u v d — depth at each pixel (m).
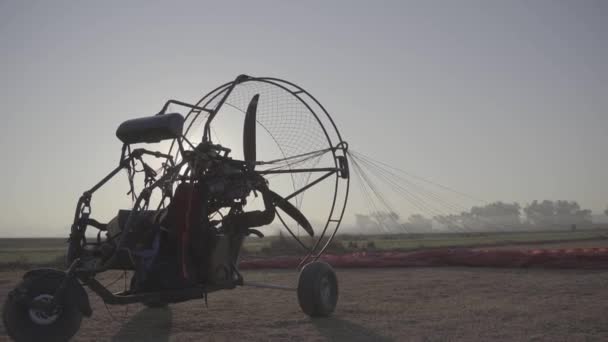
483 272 14.11
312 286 7.38
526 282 11.41
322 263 7.85
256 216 7.71
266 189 7.86
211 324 7.04
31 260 30.95
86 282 5.76
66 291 5.37
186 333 6.43
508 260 15.21
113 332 6.61
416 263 16.56
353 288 11.07
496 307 8.02
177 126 6.41
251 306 8.74
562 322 6.68
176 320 7.41
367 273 14.91
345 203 9.06
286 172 8.59
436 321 6.94
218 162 7.15
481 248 36.56
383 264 16.69
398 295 9.74
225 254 7.21
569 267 14.06
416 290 10.44
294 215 8.27
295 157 8.73
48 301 5.25
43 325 5.28
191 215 6.69
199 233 6.75
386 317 7.37
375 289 10.77
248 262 17.55
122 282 13.05
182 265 6.43
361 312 7.88
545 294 9.43
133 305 9.05
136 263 6.18
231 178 7.34
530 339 5.73
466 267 15.88
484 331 6.20
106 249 5.97
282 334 6.25
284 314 7.85
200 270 6.88
